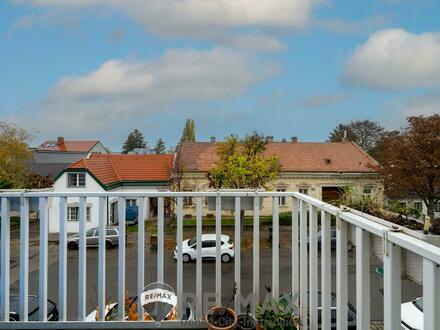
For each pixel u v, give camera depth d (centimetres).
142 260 275
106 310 367
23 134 2452
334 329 446
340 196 254
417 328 568
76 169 1983
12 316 400
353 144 2578
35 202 269
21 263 265
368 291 168
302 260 262
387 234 142
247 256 1355
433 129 1773
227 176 1933
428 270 115
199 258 277
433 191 1738
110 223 2020
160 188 2333
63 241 268
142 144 6362
